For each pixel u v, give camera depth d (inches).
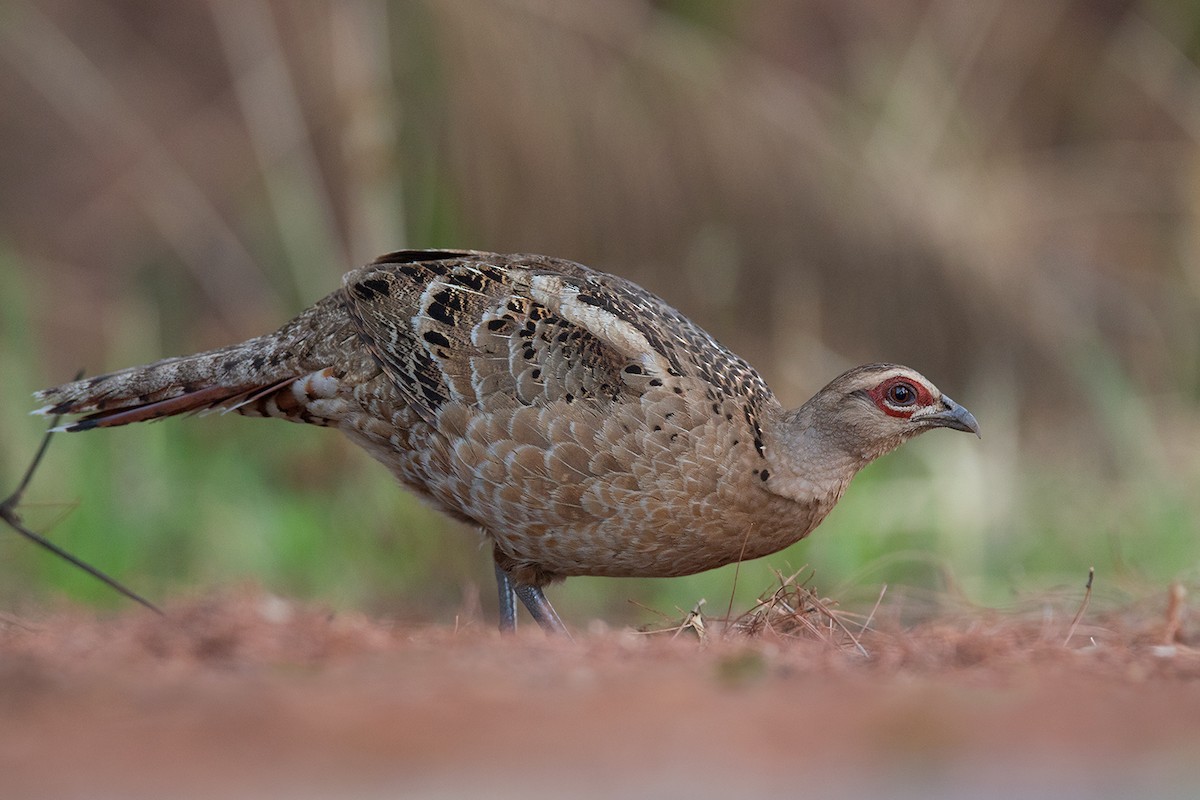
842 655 261.7
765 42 669.3
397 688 202.5
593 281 327.9
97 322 702.5
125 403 340.5
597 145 613.3
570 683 208.1
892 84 676.1
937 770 162.6
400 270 329.4
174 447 548.1
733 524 315.3
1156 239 718.5
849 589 432.8
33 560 494.0
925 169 660.1
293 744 169.8
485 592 514.9
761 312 641.6
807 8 681.0
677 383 309.1
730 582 503.2
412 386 317.1
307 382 333.1
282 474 560.1
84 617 341.1
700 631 303.0
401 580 523.5
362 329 324.5
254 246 695.1
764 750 170.1
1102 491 573.0
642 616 492.7
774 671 225.1
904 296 645.3
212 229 704.4
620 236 622.5
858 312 644.7
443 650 243.0
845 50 682.2
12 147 753.0
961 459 554.6
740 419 314.2
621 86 620.1
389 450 335.9
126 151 748.6
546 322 313.1
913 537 520.1
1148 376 675.4
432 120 594.6
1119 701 201.6
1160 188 726.5
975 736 178.2
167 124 757.9
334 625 276.2
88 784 153.9
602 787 154.1
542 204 608.4
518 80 601.0
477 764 162.2
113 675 210.5
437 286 322.7
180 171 736.3
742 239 636.1
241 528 529.3
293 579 518.0
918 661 248.4
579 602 507.5
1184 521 522.0
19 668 209.8
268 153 635.5
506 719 183.5
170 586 489.7
